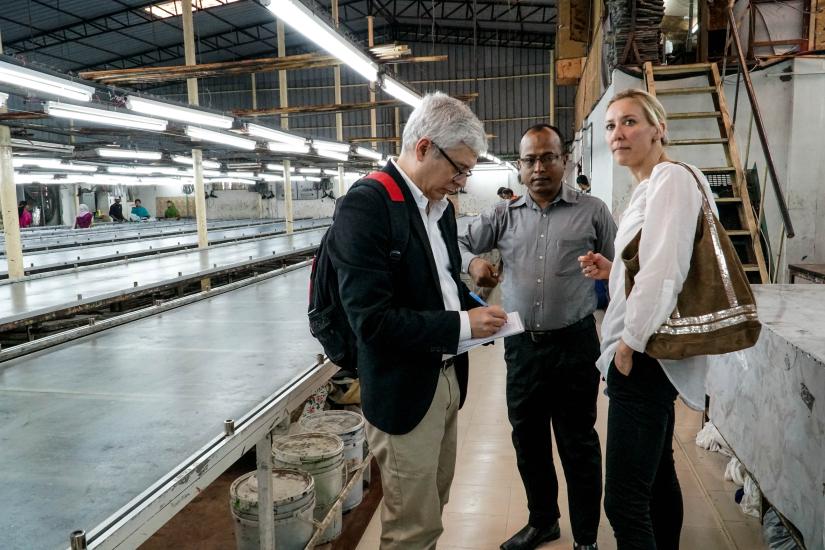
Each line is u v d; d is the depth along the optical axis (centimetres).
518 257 222
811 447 163
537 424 226
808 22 483
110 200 1989
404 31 1858
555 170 212
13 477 123
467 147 133
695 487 278
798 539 179
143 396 173
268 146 707
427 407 139
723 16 517
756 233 363
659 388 157
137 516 108
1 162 541
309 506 201
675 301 142
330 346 147
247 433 150
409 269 137
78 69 1700
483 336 136
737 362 225
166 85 1981
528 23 1683
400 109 1903
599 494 221
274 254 654
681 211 141
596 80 713
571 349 212
